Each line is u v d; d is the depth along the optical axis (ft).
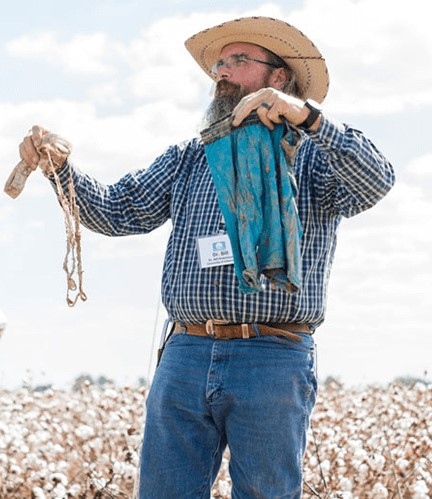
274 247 17.03
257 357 17.66
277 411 17.61
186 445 18.01
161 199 19.34
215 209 18.24
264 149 17.20
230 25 19.07
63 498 27.55
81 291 17.98
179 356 18.19
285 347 17.81
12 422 35.17
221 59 19.21
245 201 17.12
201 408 17.89
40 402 39.22
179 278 18.26
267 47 19.13
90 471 28.58
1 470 29.45
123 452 29.89
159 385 18.29
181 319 18.29
